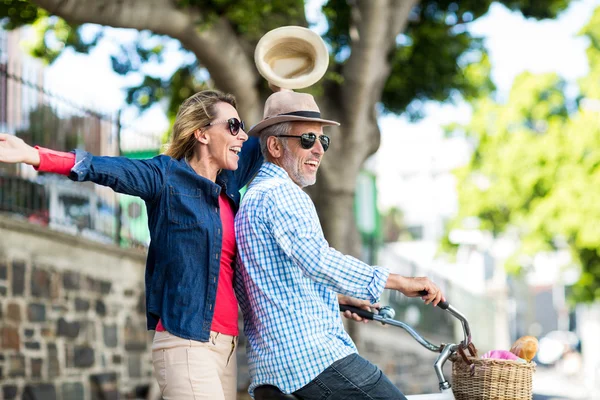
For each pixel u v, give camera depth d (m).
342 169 13.22
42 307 11.89
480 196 35.91
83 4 10.37
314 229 4.80
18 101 12.41
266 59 5.84
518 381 4.70
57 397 11.95
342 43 14.23
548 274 37.12
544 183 33.72
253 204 4.98
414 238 55.75
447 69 15.59
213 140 5.10
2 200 11.96
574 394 30.02
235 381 5.13
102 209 13.94
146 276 4.98
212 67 11.99
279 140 5.21
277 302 4.82
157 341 4.90
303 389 4.75
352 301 5.36
